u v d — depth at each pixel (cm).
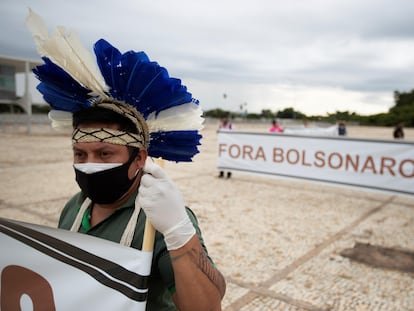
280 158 834
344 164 748
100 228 124
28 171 980
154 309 116
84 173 113
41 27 113
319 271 387
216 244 459
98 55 112
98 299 109
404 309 313
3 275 123
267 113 7150
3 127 3123
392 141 691
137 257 105
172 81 111
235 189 821
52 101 127
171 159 128
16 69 2770
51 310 115
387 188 704
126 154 115
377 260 421
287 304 316
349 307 314
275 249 448
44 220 530
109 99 117
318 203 712
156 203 99
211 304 105
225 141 923
